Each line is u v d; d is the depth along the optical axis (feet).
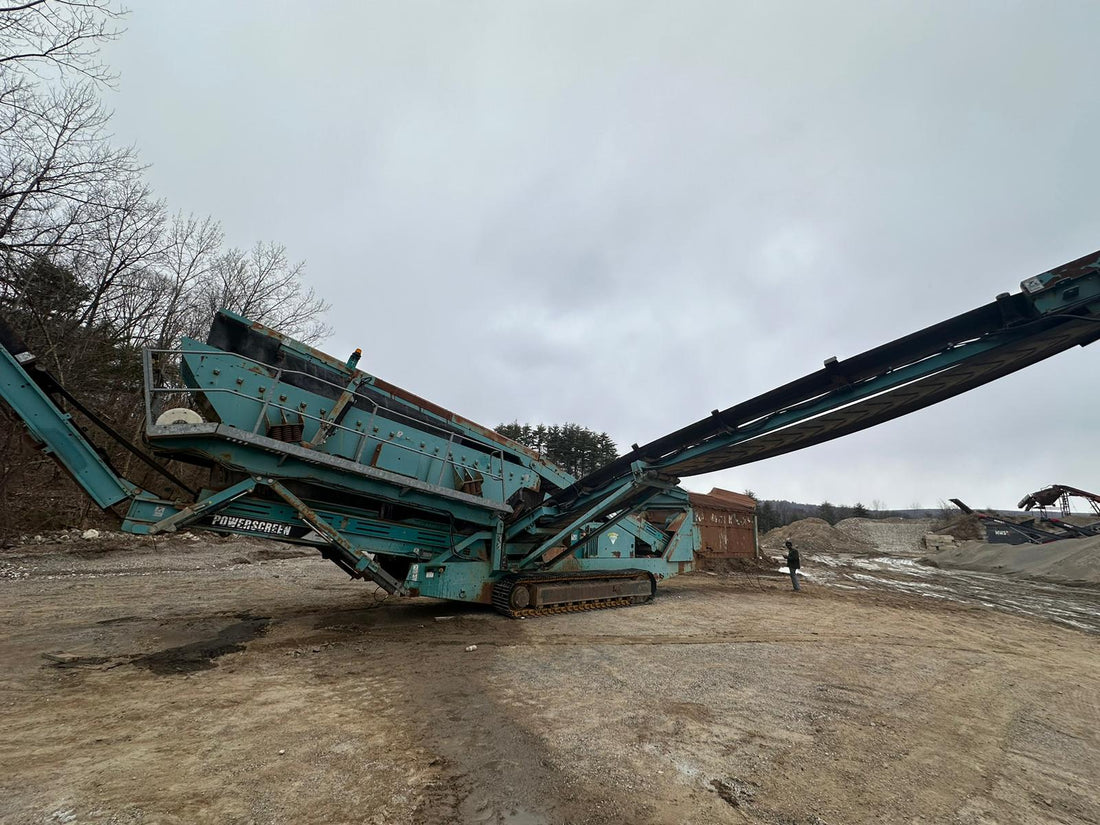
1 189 51.57
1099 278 16.75
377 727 14.14
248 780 10.93
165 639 22.24
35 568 38.58
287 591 36.58
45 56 41.93
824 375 23.76
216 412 21.90
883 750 14.16
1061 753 14.80
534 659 21.85
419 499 27.76
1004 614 44.14
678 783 11.66
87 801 9.80
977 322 19.57
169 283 82.12
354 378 26.50
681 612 35.83
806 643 27.43
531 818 10.00
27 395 19.66
